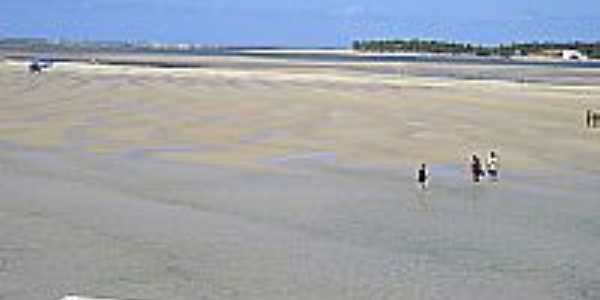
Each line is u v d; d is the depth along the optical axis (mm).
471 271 23859
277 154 45000
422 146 48312
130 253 25375
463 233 28438
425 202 33656
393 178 38812
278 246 26422
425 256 25453
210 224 29344
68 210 31281
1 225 28797
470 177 39281
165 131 53125
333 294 21641
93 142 48156
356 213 31469
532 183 37875
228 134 52156
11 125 55156
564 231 28828
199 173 39219
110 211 31188
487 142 50125
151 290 21797
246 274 23312
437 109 68688
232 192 35031
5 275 22922
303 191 35500
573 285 22656
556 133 54406
